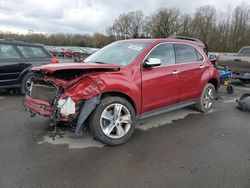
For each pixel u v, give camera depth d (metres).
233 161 3.60
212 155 3.77
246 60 10.16
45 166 3.34
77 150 3.82
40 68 3.91
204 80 5.80
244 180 3.12
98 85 3.72
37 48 7.81
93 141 4.15
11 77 7.12
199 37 52.19
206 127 5.02
